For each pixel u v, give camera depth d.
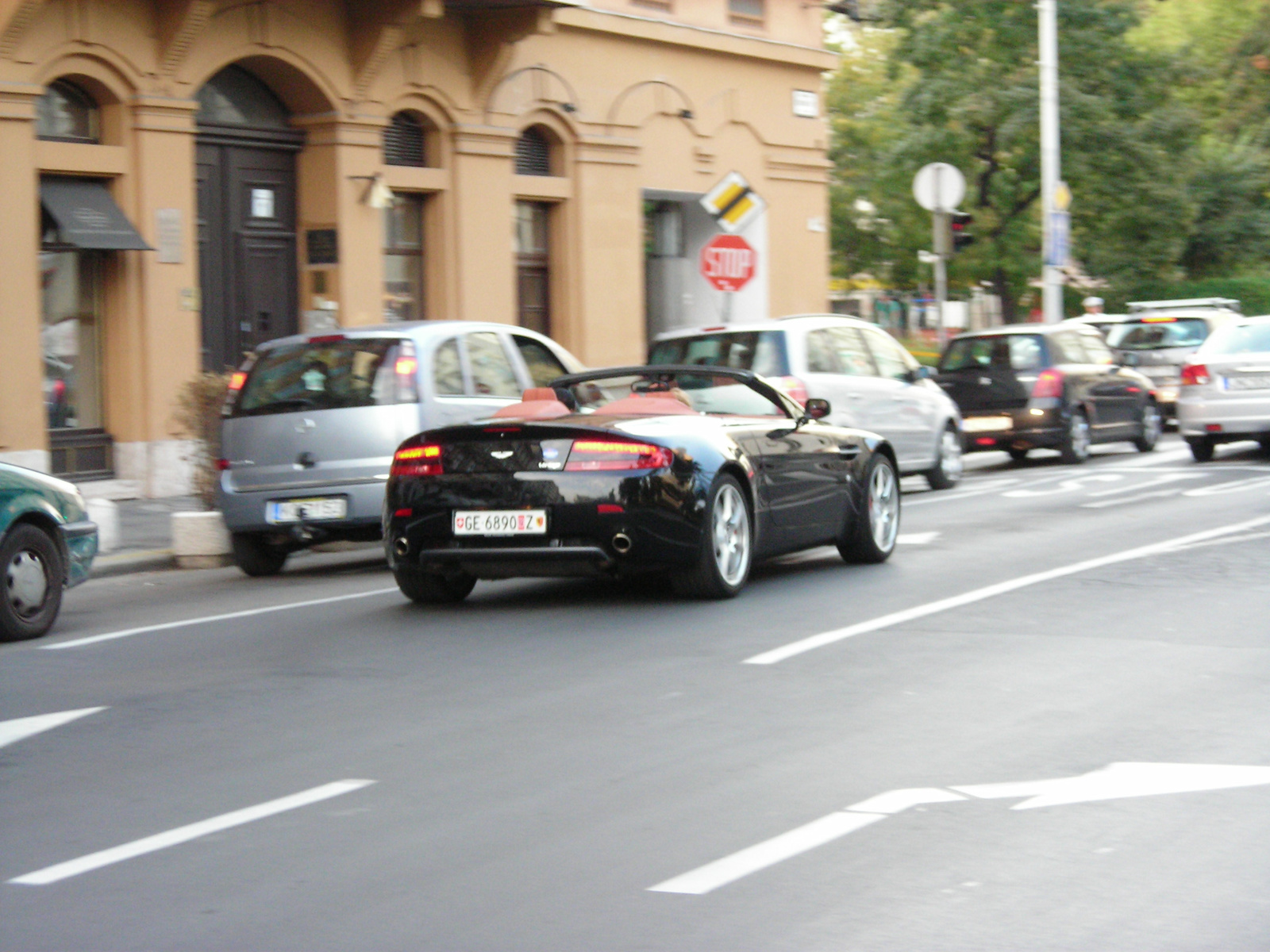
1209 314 52.31
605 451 17.22
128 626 18.06
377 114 38.03
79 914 8.20
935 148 72.31
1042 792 10.13
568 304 44.09
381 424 22.27
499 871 8.73
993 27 69.62
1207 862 8.72
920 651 14.91
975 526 25.88
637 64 45.72
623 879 8.57
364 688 13.80
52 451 31.86
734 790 10.28
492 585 20.41
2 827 9.85
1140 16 71.25
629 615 17.38
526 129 43.25
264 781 10.75
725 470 18.11
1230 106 85.81
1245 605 17.44
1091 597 18.08
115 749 11.80
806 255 52.91
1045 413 39.00
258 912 8.16
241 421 22.81
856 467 21.02
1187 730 11.77
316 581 22.38
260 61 35.66
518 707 12.87
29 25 30.25
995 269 76.44
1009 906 8.05
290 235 37.66
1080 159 70.56
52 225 31.69
